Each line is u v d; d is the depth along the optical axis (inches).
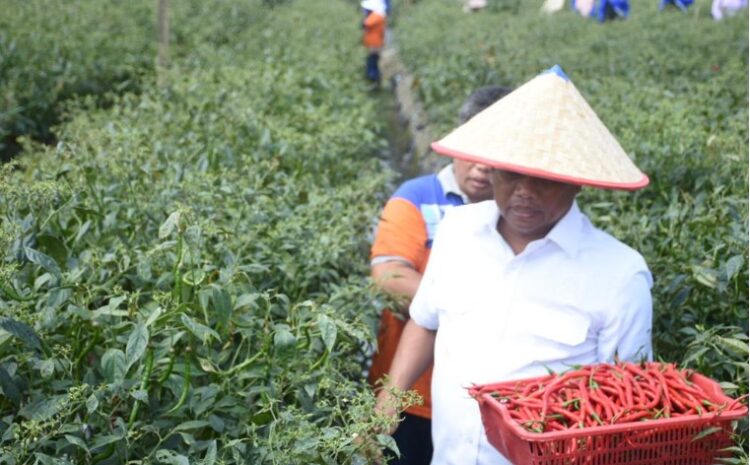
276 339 103.0
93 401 97.2
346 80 403.5
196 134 228.5
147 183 167.2
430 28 655.8
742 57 406.3
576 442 90.9
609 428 90.6
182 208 110.3
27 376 110.3
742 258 124.8
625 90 319.6
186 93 293.6
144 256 125.1
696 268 132.7
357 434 96.3
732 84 312.7
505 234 114.0
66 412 99.3
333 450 95.6
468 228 116.4
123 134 195.0
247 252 145.6
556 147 106.8
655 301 139.1
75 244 131.1
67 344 112.8
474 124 113.6
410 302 142.1
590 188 192.7
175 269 111.0
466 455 115.3
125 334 112.3
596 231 112.4
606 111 273.6
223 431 107.7
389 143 472.1
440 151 112.3
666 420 92.1
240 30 574.9
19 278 121.2
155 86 342.6
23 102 337.7
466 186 145.6
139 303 130.0
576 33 565.3
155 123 246.7
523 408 95.3
